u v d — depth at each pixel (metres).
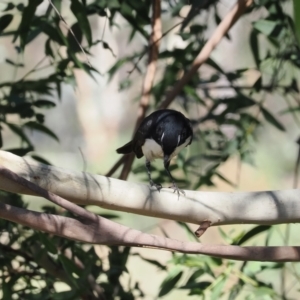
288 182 28.50
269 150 29.12
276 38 9.54
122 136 35.19
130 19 9.33
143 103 9.68
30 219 5.46
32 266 8.65
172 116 8.96
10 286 8.52
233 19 9.23
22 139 9.40
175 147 8.82
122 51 23.80
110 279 8.61
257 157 28.81
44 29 8.50
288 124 28.02
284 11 9.61
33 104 9.26
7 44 24.70
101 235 5.49
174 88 9.53
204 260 8.12
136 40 18.20
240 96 9.96
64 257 7.48
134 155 9.77
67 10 12.65
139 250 22.00
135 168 10.73
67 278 8.43
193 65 9.38
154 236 5.57
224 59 22.77
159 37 9.46
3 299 8.39
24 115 9.23
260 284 8.15
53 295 7.75
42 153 32.56
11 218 5.46
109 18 9.26
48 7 8.44
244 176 28.38
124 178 9.58
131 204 6.11
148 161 9.33
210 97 10.22
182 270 8.22
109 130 34.78
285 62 10.12
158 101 10.56
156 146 8.91
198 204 6.19
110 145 34.09
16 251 8.64
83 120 34.06
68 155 32.62
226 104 10.04
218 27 9.30
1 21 8.70
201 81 10.26
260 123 10.09
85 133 34.06
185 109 10.92
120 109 35.12
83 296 8.28
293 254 5.70
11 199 8.41
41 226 5.47
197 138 10.27
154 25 9.44
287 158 28.81
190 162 10.08
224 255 5.66
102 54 26.11
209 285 8.09
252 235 7.86
